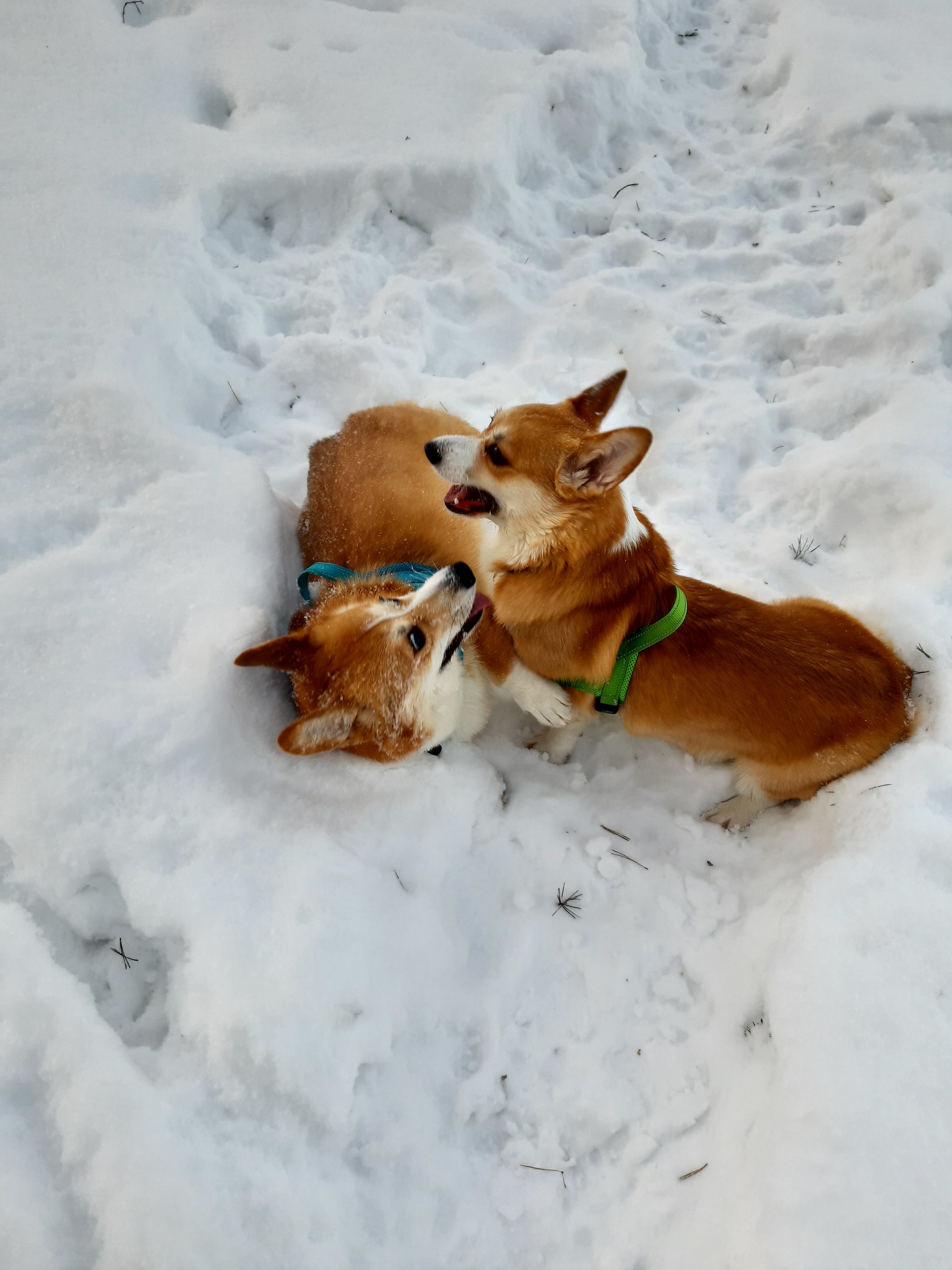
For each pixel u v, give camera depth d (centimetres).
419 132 152
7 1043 78
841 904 88
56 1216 74
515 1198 85
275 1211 76
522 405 97
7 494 105
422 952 91
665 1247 82
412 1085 87
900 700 97
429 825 96
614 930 97
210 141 149
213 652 96
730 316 146
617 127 167
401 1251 81
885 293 145
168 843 88
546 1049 92
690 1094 89
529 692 103
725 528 125
